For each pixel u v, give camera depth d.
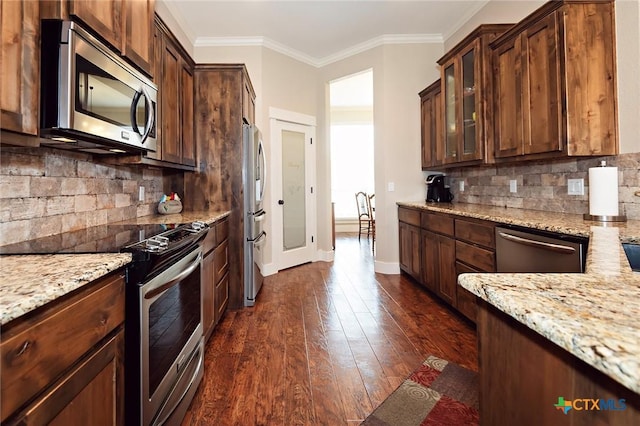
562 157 2.10
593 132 1.96
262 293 3.36
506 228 2.03
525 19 2.23
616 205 1.83
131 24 1.54
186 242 1.46
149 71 1.75
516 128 2.38
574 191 2.24
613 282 0.68
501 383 0.68
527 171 2.69
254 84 4.02
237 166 2.96
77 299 0.83
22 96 0.96
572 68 1.96
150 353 1.14
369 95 6.73
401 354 2.10
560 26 1.98
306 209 4.70
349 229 7.95
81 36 1.14
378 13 3.53
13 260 0.99
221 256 2.61
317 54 4.53
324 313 2.81
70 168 1.70
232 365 1.98
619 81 1.93
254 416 1.54
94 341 0.90
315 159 4.81
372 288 3.51
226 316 2.75
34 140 1.03
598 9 1.96
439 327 2.51
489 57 2.68
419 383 1.79
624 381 0.35
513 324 0.64
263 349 2.18
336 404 1.62
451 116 3.27
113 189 2.13
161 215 2.58
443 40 4.06
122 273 1.07
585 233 1.49
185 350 1.51
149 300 1.13
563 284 0.67
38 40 1.03
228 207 2.96
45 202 1.51
